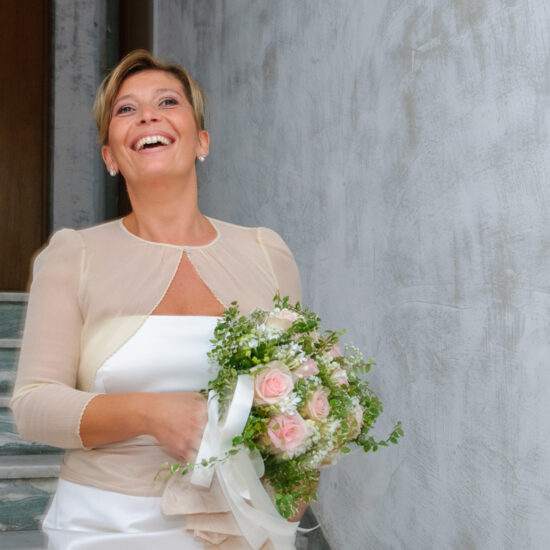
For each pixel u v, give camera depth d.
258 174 3.52
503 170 1.81
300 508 1.46
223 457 1.25
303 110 3.04
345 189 2.66
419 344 2.17
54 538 1.38
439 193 2.08
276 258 1.68
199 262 1.55
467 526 1.92
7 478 2.85
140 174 1.53
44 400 1.33
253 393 1.26
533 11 1.70
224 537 1.36
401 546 2.25
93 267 1.48
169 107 1.57
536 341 1.68
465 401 1.95
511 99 1.78
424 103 2.16
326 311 2.81
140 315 1.45
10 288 5.40
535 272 1.69
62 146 5.47
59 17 5.48
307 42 3.02
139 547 1.34
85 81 5.54
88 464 1.41
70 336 1.43
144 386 1.43
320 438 1.30
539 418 1.67
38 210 5.47
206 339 1.46
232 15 3.90
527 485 1.70
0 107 5.39
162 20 4.99
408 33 2.26
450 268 2.03
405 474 2.24
